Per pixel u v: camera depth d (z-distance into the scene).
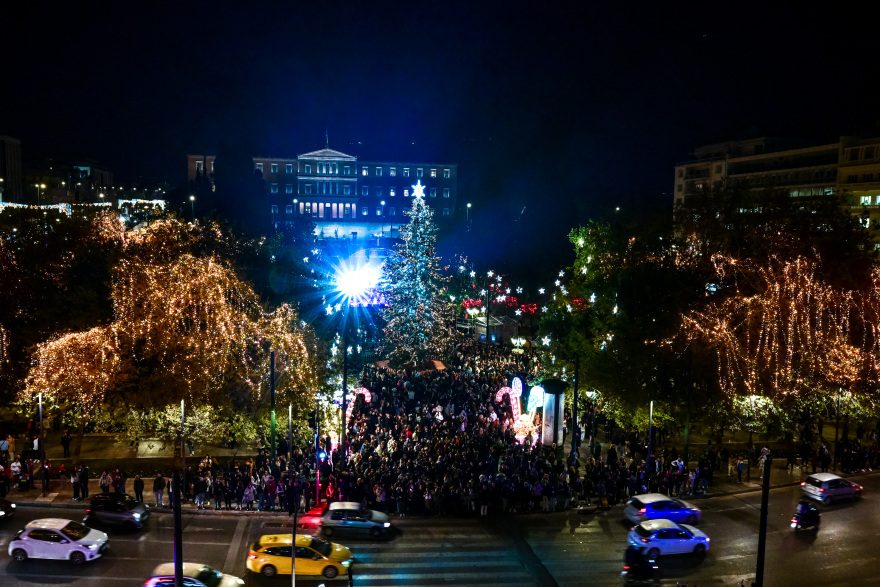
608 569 25.11
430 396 45.41
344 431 33.56
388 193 176.00
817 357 38.66
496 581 23.91
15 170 134.50
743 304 39.22
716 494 33.44
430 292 57.12
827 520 30.00
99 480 32.34
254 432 36.91
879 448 38.44
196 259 41.47
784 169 97.81
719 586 23.59
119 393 35.78
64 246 44.31
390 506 30.56
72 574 23.27
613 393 39.31
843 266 40.50
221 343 37.72
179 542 19.12
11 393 38.31
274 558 23.75
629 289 41.66
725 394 37.69
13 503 28.33
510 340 65.94
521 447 35.72
